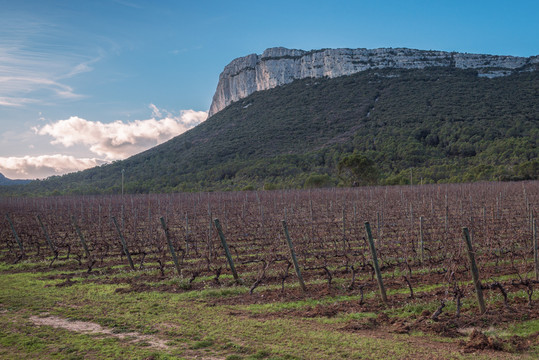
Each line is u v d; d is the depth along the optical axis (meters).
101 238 19.36
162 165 141.00
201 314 7.75
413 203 28.25
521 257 11.93
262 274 9.99
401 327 6.73
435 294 8.48
